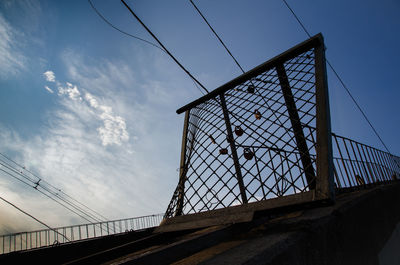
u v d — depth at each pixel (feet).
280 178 6.77
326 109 6.71
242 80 9.78
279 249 3.56
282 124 7.61
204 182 8.55
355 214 6.89
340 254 5.23
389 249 9.03
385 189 11.43
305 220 4.76
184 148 10.66
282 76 8.54
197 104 11.28
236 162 8.13
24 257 11.79
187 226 7.32
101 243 15.65
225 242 5.23
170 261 4.39
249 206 6.54
